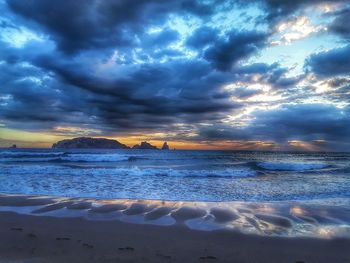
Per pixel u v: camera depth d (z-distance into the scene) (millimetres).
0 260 4668
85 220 7578
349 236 6496
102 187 13742
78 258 4840
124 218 7848
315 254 5359
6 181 15312
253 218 8016
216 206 9484
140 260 4832
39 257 4844
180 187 14211
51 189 12859
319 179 18953
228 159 53094
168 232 6613
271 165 30344
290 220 7836
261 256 5211
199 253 5289
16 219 7547
